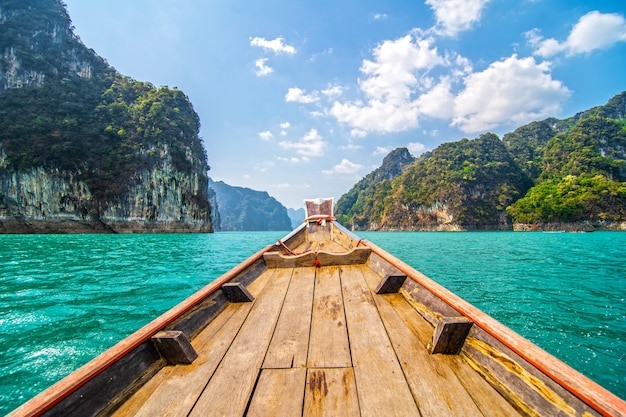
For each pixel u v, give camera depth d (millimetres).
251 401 1653
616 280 11992
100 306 7523
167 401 1660
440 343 2035
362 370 1894
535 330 6699
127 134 69688
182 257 18797
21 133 57125
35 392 3953
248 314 2811
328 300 3076
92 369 1557
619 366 5160
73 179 59969
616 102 140625
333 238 8047
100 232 63031
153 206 69562
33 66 70438
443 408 1570
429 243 36781
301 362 2006
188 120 86062
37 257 18141
